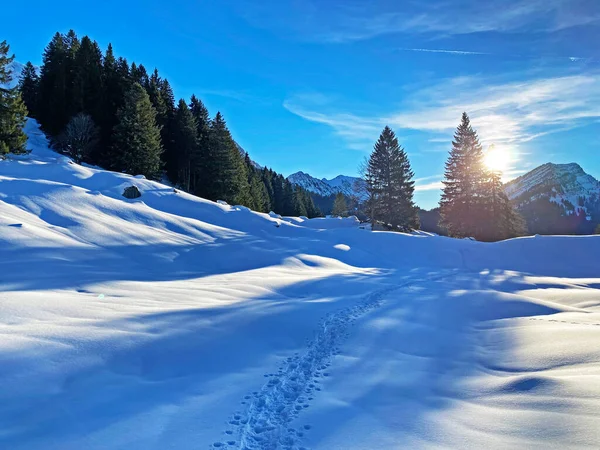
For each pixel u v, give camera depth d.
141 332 5.45
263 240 21.12
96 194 20.12
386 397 4.12
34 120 41.12
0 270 8.94
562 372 4.54
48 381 3.87
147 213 20.09
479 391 4.27
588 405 3.50
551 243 23.30
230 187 40.38
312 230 27.16
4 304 5.87
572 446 2.90
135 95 34.66
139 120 34.22
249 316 6.97
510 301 9.73
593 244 22.67
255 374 4.65
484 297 10.33
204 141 42.75
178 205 24.69
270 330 6.41
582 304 10.26
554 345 5.60
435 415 3.65
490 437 3.18
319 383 4.48
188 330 5.81
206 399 3.90
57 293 7.45
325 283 11.87
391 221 39.75
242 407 3.76
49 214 15.80
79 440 3.04
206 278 11.87
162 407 3.66
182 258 14.84
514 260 22.08
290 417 3.61
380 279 13.87
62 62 40.12
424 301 9.87
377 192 40.44
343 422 3.52
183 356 4.93
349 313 8.06
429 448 3.04
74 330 5.16
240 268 14.82
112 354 4.64
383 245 24.44
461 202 38.59
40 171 23.70
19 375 3.87
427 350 5.97
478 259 22.38
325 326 6.93
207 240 19.00
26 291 7.25
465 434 3.25
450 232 39.59
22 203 16.16
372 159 40.62
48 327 5.15
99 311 6.27
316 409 3.79
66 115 37.38
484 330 7.26
